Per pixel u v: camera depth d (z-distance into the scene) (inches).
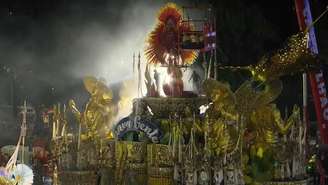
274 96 394.9
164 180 402.9
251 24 1098.7
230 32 1089.4
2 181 486.3
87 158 427.2
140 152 422.0
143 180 423.5
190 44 446.6
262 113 394.6
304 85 434.9
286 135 392.2
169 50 448.1
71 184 428.8
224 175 370.9
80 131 430.6
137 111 437.1
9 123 1095.0
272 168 387.2
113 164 430.6
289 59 398.3
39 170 640.4
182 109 431.5
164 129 421.1
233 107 384.2
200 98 433.1
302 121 414.6
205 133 380.5
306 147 427.2
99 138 430.9
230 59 1097.4
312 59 399.5
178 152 391.2
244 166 386.0
